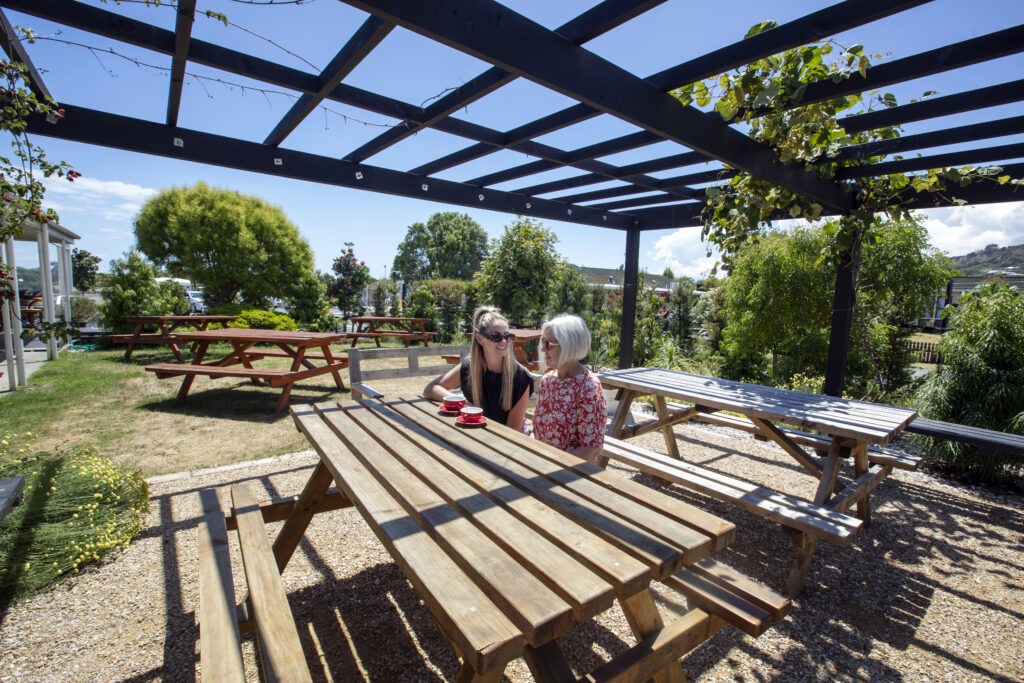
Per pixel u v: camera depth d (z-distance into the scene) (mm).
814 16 1923
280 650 1200
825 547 2947
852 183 4102
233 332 7137
